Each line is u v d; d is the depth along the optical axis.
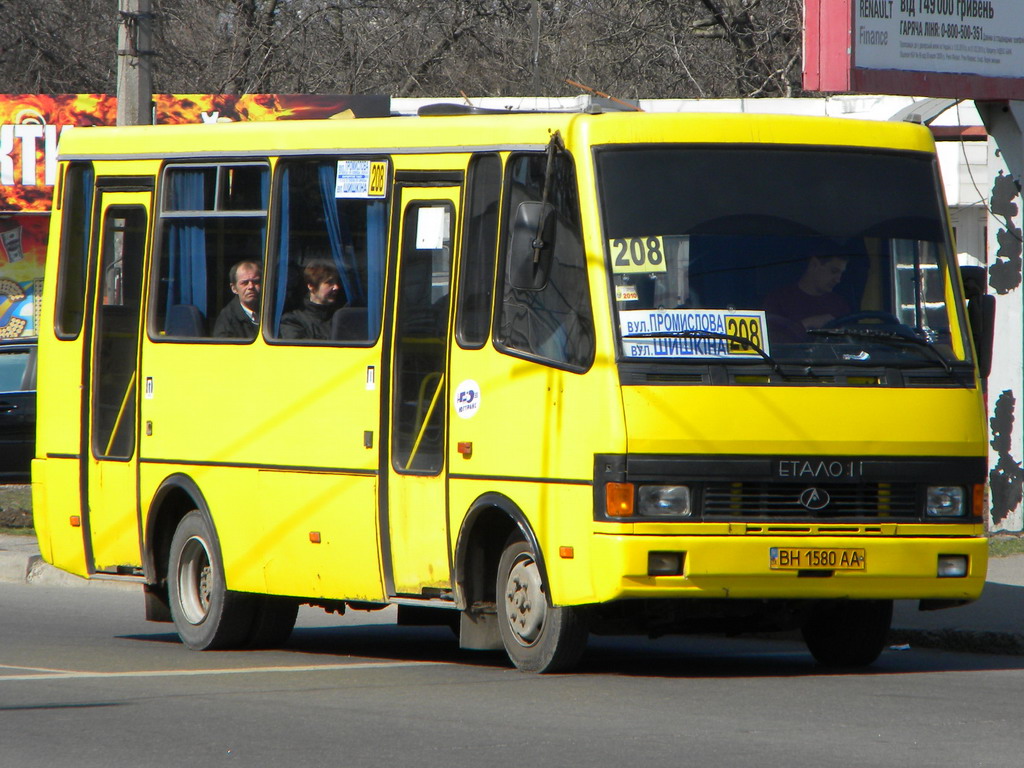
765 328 34.81
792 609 37.03
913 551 35.00
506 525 37.56
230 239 42.88
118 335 45.62
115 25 130.88
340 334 40.06
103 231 46.22
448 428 37.31
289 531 41.00
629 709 31.66
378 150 39.69
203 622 43.41
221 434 42.72
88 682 36.44
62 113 104.75
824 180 36.25
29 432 81.38
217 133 43.56
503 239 36.47
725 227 35.25
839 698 33.06
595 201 34.75
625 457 33.47
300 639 47.50
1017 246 63.41
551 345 35.12
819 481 34.47
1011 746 27.66
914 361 35.56
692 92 121.75
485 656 42.69
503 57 127.94
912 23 59.03
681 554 33.66
